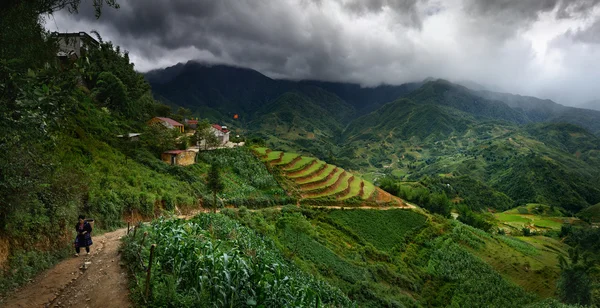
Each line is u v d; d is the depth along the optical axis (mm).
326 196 70250
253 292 12938
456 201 148625
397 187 104250
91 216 23609
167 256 14727
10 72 9836
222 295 12367
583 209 165500
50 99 9930
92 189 26750
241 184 61438
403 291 45969
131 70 85812
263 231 39781
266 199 58688
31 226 15648
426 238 69438
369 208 73500
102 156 37500
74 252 17375
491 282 56750
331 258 42531
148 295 11836
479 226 103500
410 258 58625
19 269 13523
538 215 151250
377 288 40438
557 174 195250
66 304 11664
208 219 29406
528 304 52406
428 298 47938
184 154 58688
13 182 13500
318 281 29969
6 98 10148
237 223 34344
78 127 39469
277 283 14117
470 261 63594
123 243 17469
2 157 12891
